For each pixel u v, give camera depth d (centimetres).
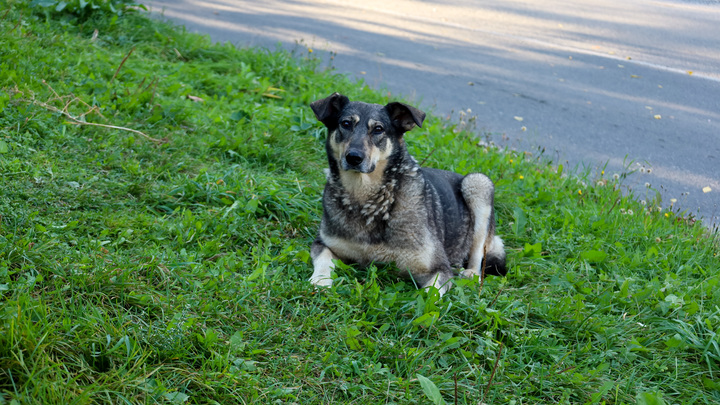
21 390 245
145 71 684
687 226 543
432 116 750
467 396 296
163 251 384
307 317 336
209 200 474
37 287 320
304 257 408
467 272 459
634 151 720
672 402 316
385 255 412
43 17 769
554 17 1313
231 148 561
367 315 354
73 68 630
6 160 439
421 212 413
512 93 872
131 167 480
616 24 1277
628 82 942
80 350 274
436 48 1055
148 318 313
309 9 1249
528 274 431
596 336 356
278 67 794
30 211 393
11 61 588
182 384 274
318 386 292
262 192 481
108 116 561
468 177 493
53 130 504
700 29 1259
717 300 401
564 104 843
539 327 364
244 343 305
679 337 350
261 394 276
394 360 316
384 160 406
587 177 648
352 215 408
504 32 1189
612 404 307
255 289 353
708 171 679
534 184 604
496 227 530
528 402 301
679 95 900
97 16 802
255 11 1184
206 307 324
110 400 248
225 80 723
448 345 325
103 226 402
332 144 420
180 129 575
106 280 325
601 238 503
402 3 1377
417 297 363
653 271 450
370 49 1014
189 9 1134
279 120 630
